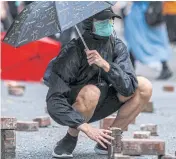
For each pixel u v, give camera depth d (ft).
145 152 28.76
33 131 39.63
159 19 68.80
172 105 53.57
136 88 31.24
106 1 28.45
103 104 31.63
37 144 35.68
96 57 29.58
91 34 30.42
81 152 33.53
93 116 32.09
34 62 56.39
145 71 80.94
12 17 68.54
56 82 30.07
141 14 68.74
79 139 37.09
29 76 56.95
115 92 31.55
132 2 68.64
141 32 69.26
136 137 33.73
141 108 31.65
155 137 38.42
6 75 57.06
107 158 31.68
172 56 91.50
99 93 30.42
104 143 31.65
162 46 70.69
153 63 77.51
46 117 41.39
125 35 69.56
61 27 27.53
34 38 28.27
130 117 31.73
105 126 37.42
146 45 69.67
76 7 28.07
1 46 55.62
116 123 31.81
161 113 48.80
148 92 31.35
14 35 29.14
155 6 68.39
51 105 29.78
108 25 30.14
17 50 55.77
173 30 79.51
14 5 68.28
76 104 30.32
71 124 29.30
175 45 96.99
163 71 72.74
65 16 27.81
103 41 30.50
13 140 30.50
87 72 30.60
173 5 78.33
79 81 30.71
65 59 30.35
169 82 70.85
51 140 36.94
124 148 28.71
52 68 30.48
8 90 57.77
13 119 30.42
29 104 52.01
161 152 28.81
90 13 27.86
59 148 31.91
